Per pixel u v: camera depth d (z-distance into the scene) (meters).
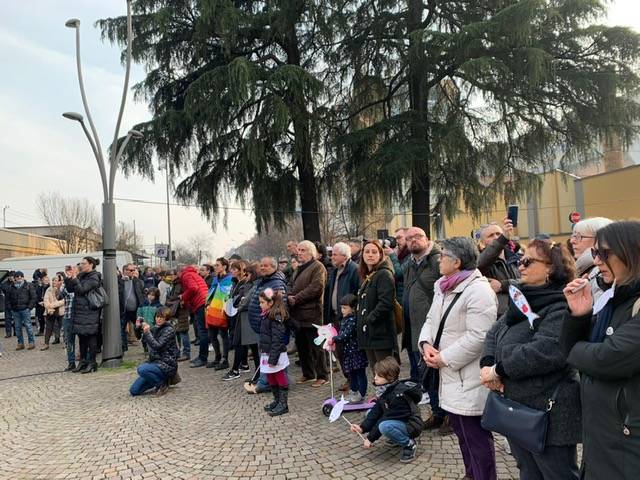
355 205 16.88
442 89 17.17
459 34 13.47
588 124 15.25
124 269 10.91
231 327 8.38
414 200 16.73
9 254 34.59
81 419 5.71
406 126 15.51
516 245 5.30
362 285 5.14
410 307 5.02
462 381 3.03
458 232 29.14
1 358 10.99
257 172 16.25
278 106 14.24
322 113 16.45
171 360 6.75
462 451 3.27
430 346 3.22
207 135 16.55
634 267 1.78
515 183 16.39
